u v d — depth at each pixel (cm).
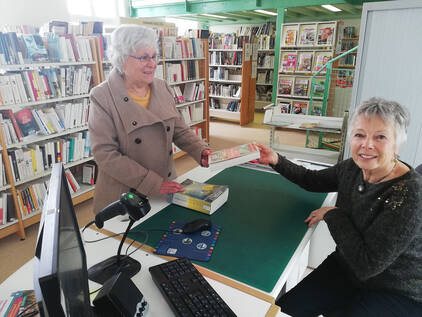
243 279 97
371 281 112
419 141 242
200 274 95
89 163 335
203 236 120
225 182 174
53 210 55
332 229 112
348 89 503
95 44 310
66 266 51
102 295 79
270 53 781
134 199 92
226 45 686
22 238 263
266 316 82
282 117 357
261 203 149
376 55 241
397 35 230
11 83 247
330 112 530
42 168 279
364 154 101
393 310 106
